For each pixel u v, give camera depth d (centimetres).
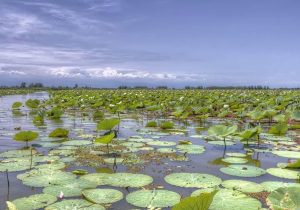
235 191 477
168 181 530
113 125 798
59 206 421
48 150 760
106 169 608
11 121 1343
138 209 421
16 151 743
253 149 788
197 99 2339
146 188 500
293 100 1905
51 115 1431
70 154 719
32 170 586
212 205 428
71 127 1141
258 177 564
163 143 843
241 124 1248
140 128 1128
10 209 330
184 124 1252
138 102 2034
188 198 284
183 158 690
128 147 795
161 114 1638
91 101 2247
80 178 541
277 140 902
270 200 356
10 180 534
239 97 2566
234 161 666
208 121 1351
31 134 716
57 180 527
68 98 2619
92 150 760
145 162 658
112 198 452
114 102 2166
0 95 4244
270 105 1650
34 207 422
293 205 345
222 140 905
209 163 654
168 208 425
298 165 607
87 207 419
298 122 1302
